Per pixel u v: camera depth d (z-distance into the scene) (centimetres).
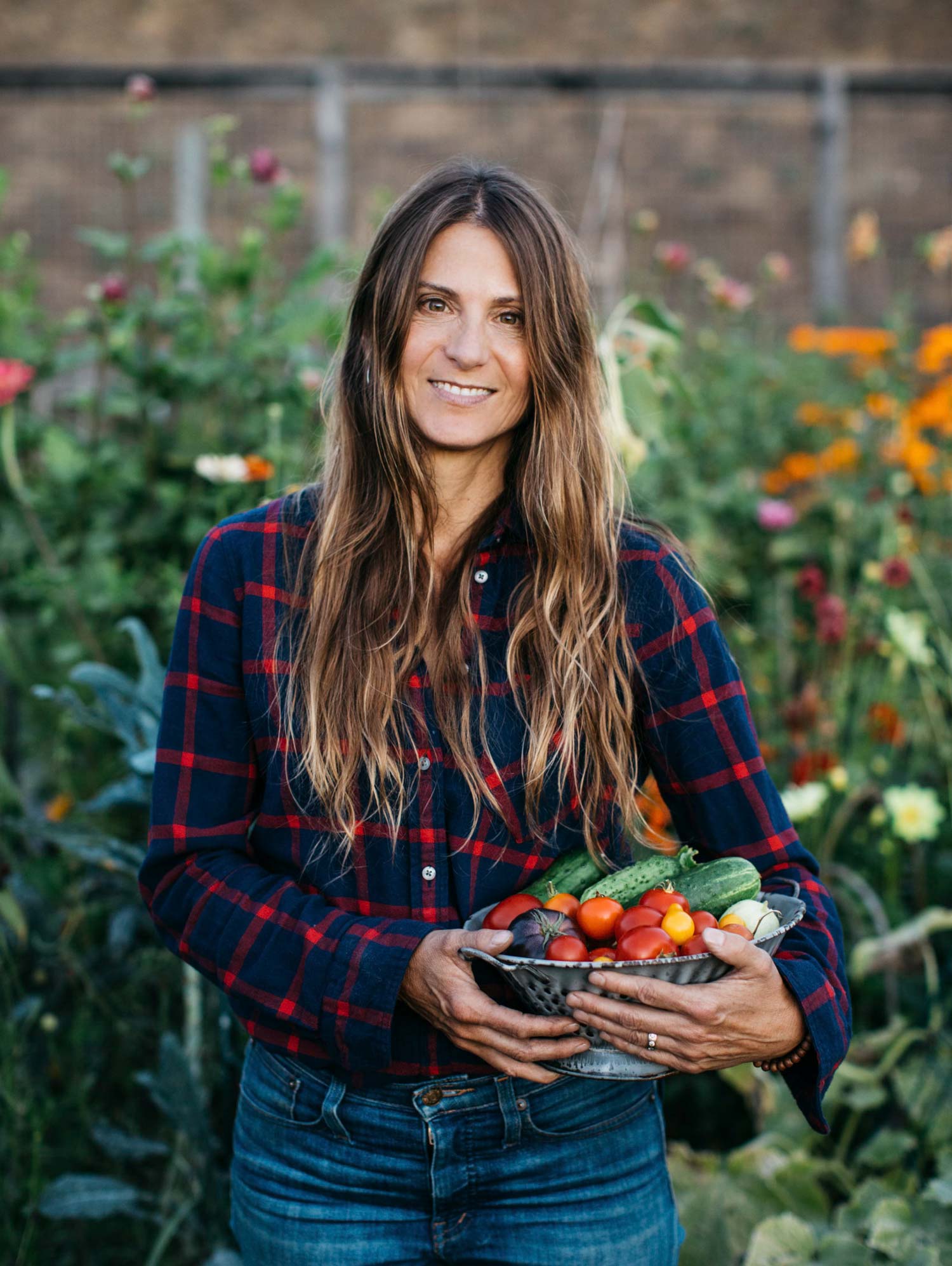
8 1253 228
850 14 909
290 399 333
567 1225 154
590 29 906
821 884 161
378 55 907
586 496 156
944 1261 207
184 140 512
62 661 313
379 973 142
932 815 272
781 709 334
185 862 154
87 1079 253
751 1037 141
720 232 870
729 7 907
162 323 356
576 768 155
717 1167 239
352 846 152
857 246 543
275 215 360
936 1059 249
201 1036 241
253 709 154
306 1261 154
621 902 151
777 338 636
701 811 161
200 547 159
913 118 862
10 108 846
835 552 377
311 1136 156
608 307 529
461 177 155
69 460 327
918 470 389
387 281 153
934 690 338
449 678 154
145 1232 248
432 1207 154
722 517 395
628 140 866
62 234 849
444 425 154
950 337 396
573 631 154
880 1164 236
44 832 236
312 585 155
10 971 259
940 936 291
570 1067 145
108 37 902
